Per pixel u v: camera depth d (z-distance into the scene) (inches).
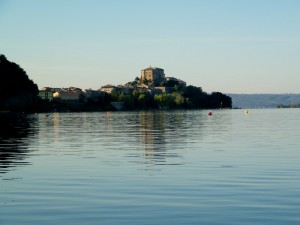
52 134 2127.2
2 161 1063.6
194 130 2379.4
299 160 1042.1
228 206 579.5
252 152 1229.7
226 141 1615.4
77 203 602.9
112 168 932.0
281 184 732.0
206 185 727.1
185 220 514.3
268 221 507.5
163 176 818.8
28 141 1685.5
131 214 543.2
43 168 937.5
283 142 1565.0
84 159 1099.9
